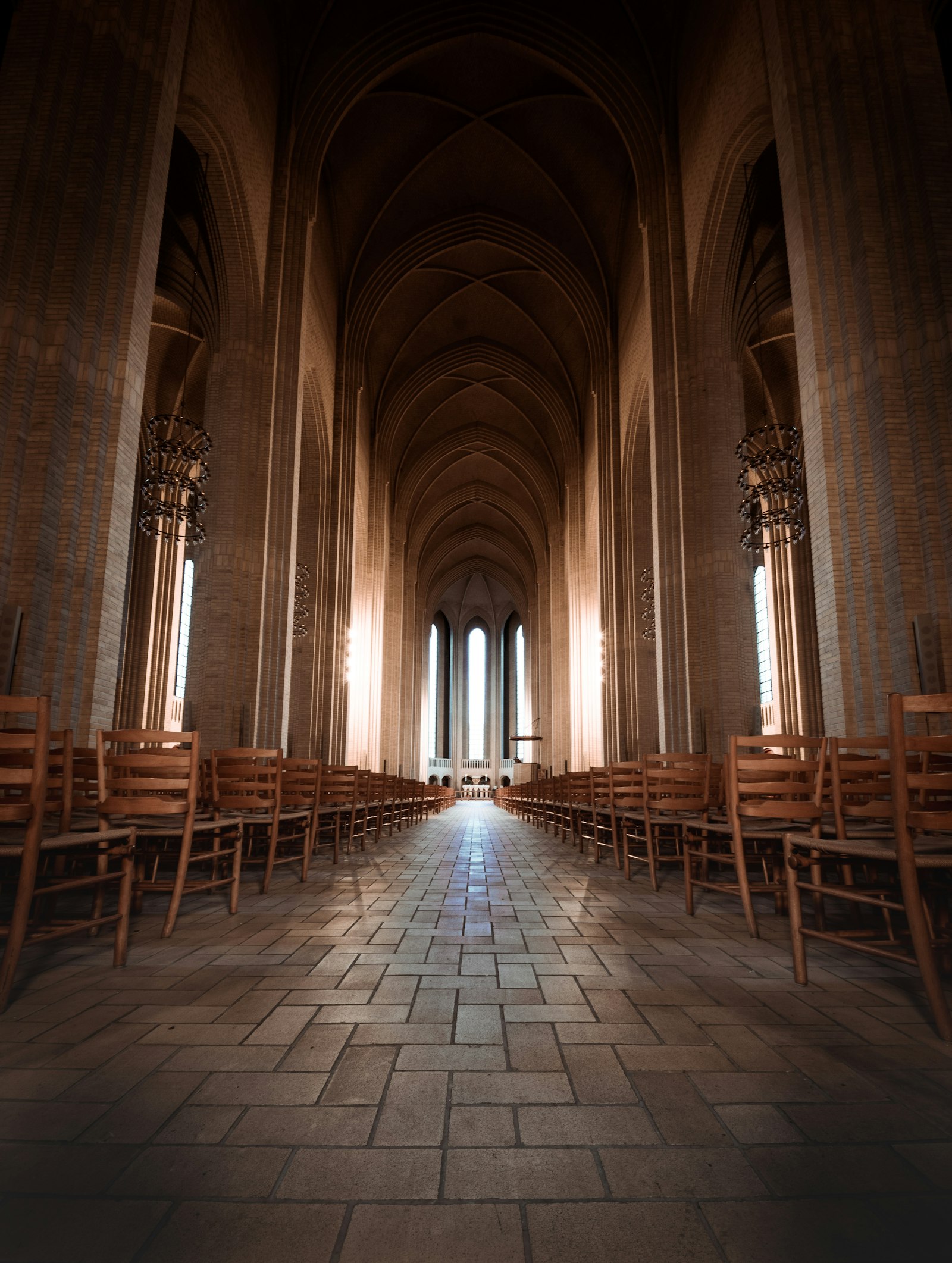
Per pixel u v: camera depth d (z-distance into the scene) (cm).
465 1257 130
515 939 385
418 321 2619
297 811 623
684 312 1352
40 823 271
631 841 914
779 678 2050
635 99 1498
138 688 2027
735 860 396
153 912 462
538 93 1806
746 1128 178
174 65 824
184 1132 174
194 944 371
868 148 715
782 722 2028
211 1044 232
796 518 1084
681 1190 151
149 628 2059
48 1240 133
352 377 2120
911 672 615
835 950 362
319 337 1847
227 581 1188
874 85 721
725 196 1232
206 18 1031
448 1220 141
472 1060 220
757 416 2033
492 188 2112
